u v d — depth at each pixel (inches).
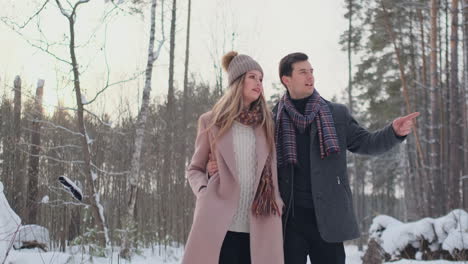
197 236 96.7
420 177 591.8
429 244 338.0
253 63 106.5
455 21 454.6
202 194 100.1
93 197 290.4
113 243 324.2
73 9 274.4
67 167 332.5
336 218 99.1
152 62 347.6
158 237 394.9
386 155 987.9
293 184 103.6
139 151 337.7
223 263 100.6
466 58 459.5
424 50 598.5
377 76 690.2
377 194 1451.8
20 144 328.2
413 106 663.1
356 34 653.3
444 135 564.4
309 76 108.9
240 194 101.3
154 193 440.8
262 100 106.3
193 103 595.2
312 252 103.2
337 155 103.6
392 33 590.9
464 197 471.5
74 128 362.9
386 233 378.0
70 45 281.1
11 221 189.2
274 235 97.5
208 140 106.4
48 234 274.2
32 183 313.9
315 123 104.6
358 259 412.5
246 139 104.3
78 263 226.4
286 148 104.3
